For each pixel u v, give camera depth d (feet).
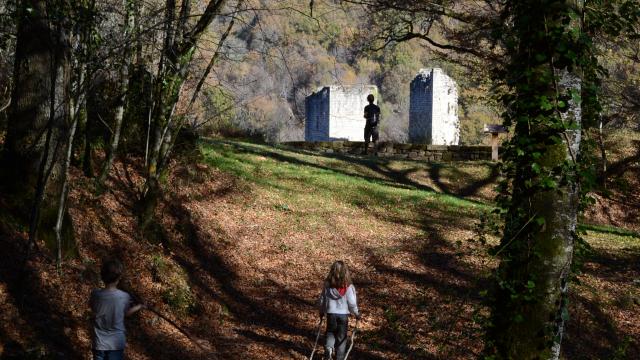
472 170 69.92
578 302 37.09
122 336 19.04
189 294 32.30
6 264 25.18
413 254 44.21
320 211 50.06
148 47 37.32
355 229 47.83
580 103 18.80
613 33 21.99
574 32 18.30
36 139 27.71
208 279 36.24
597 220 63.87
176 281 32.63
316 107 127.65
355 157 72.38
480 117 159.33
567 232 18.40
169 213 41.29
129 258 32.81
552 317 18.24
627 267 44.01
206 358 26.02
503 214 19.77
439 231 48.70
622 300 38.11
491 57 51.47
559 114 18.25
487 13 49.21
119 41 29.78
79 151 38.65
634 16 21.45
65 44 27.89
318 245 44.34
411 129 115.34
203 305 32.55
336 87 119.85
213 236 41.60
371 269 41.50
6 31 29.12
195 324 30.27
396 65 203.72
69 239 28.81
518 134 18.83
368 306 35.88
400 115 200.64
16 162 27.50
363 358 28.96
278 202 50.01
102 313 18.89
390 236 47.32
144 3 32.76
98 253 31.71
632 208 66.39
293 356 28.02
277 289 37.29
